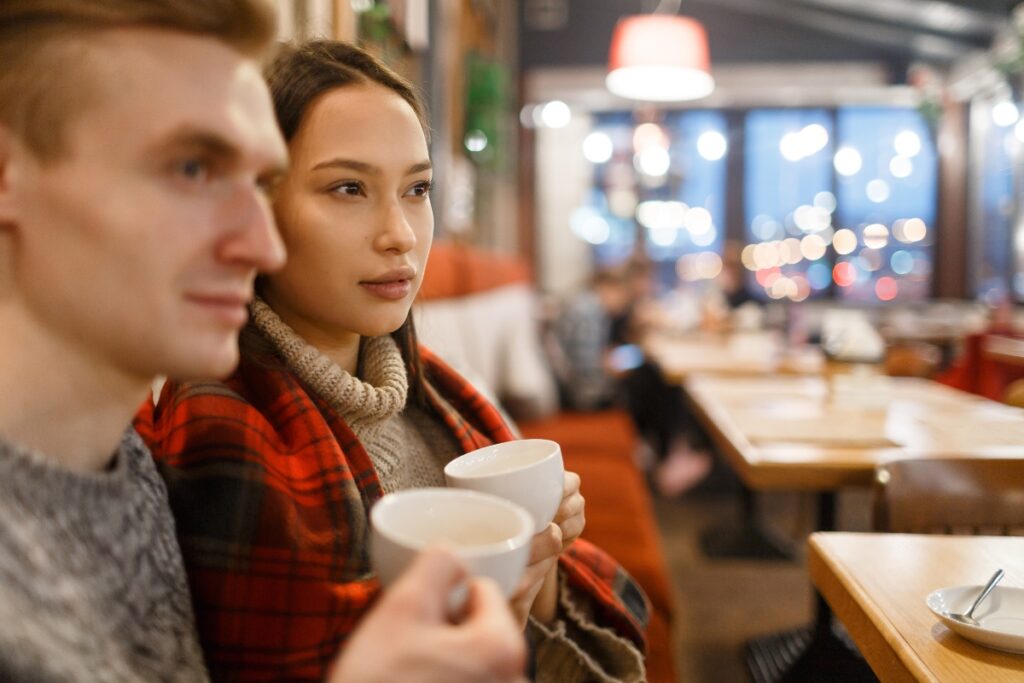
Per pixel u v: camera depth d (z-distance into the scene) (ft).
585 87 28.45
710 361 12.69
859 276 28.76
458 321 10.09
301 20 6.18
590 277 28.07
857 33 27.14
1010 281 25.32
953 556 3.64
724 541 11.80
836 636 7.53
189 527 2.35
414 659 1.36
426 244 3.10
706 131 28.94
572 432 11.60
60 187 1.63
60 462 1.81
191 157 1.69
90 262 1.64
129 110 1.63
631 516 7.59
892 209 28.48
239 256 1.74
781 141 28.81
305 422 2.75
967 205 27.50
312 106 2.85
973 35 25.31
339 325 2.96
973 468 4.68
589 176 29.32
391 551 1.64
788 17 27.50
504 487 2.29
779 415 7.11
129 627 1.89
